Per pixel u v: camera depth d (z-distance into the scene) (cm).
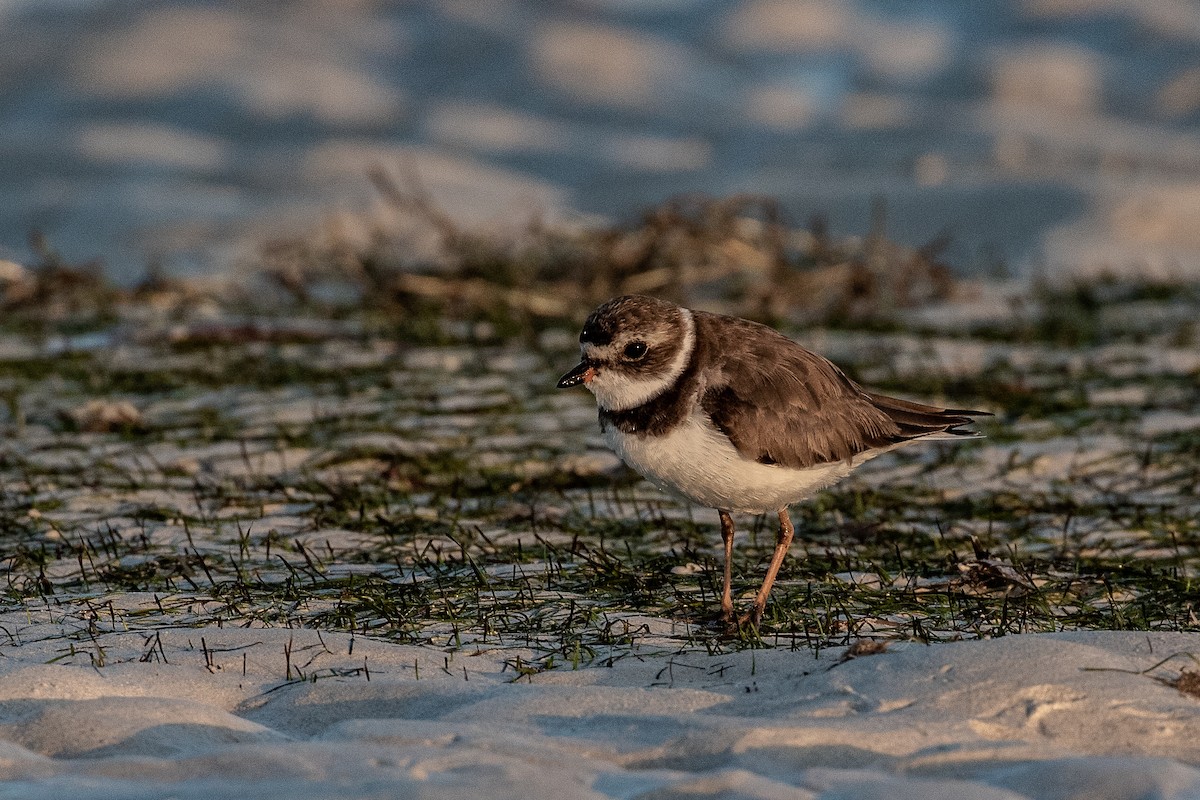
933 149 2784
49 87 3117
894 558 880
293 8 3466
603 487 1059
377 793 476
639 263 1808
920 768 525
